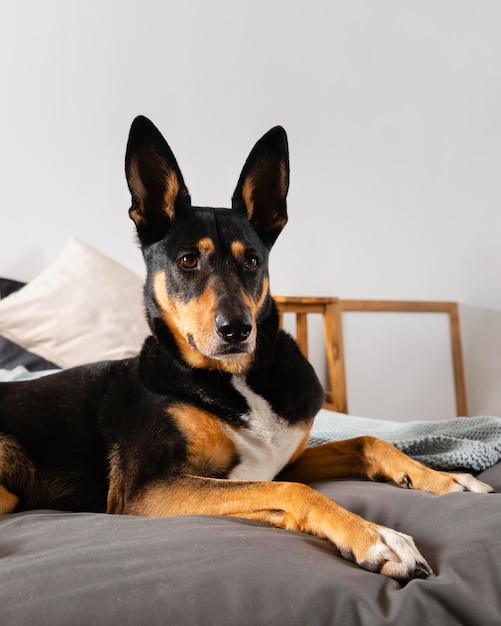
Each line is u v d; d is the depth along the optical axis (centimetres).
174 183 181
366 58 483
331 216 466
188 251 175
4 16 375
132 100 402
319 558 110
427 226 503
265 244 194
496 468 171
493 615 100
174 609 92
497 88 524
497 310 527
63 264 337
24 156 376
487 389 522
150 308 184
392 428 240
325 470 183
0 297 351
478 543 115
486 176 527
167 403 166
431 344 483
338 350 407
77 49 390
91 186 391
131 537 117
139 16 406
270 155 192
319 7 465
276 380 175
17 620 89
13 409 184
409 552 112
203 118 423
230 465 169
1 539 126
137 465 158
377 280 482
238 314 161
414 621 98
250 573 99
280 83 449
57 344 311
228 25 432
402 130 495
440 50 511
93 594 93
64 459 178
